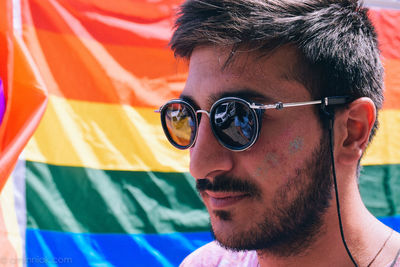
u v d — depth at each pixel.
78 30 2.64
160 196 2.70
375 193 2.90
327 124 0.93
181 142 1.06
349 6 1.00
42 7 2.56
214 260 1.33
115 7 2.72
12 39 2.01
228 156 0.93
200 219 2.74
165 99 2.77
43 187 2.48
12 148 1.86
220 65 0.94
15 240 2.36
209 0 0.96
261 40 0.90
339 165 0.96
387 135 2.95
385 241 1.00
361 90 0.99
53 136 2.54
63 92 2.59
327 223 0.94
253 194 0.92
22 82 2.05
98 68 2.65
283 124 0.90
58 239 2.46
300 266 0.96
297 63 0.91
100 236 2.55
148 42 2.76
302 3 0.93
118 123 2.68
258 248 0.94
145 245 2.61
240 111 0.90
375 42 1.09
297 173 0.91
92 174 2.59
